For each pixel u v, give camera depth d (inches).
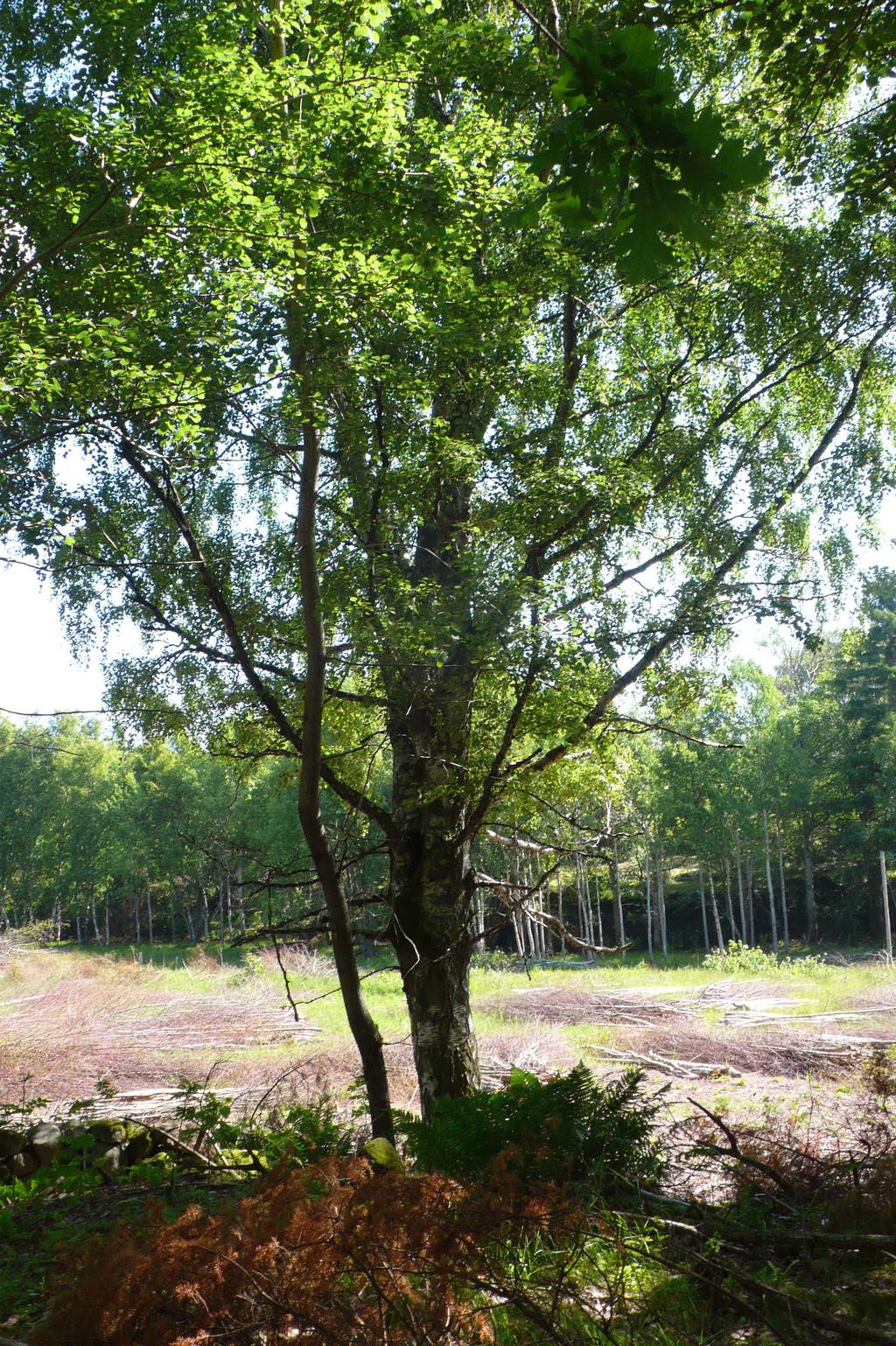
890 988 741.9
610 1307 128.3
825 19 200.8
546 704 319.0
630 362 418.0
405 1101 418.3
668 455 394.0
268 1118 343.3
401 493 348.2
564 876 1286.9
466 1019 361.4
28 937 2060.8
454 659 346.3
